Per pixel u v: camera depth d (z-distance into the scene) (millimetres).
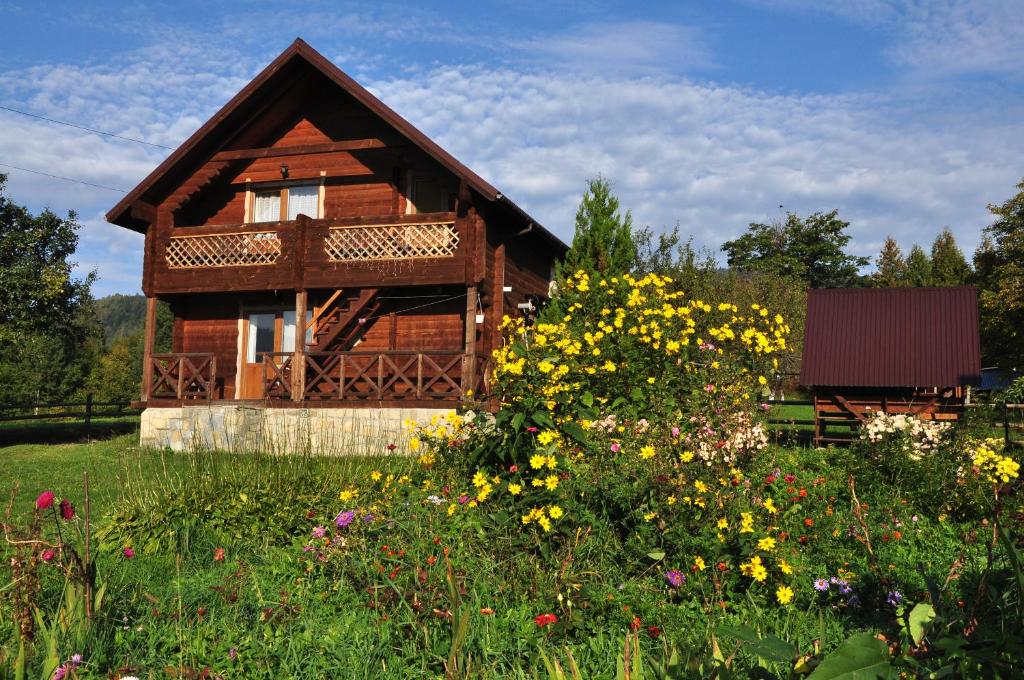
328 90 16562
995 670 1870
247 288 15289
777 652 2238
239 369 17062
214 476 7477
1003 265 26844
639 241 25344
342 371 14617
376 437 13680
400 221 14688
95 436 19047
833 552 5488
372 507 5465
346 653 3918
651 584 4590
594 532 4844
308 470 7707
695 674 2455
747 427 8203
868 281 51750
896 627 3988
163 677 3795
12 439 18375
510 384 7059
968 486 7195
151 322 15797
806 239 52156
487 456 5320
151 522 6375
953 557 5762
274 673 3824
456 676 3195
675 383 8781
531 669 3613
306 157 16656
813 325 14359
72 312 29203
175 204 16000
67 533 6324
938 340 13422
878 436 8734
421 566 4648
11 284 26172
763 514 5539
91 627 4059
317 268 14953
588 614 4230
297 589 4938
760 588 4684
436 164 14758
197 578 5457
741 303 26891
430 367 15617
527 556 4648
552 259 20266
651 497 4898
